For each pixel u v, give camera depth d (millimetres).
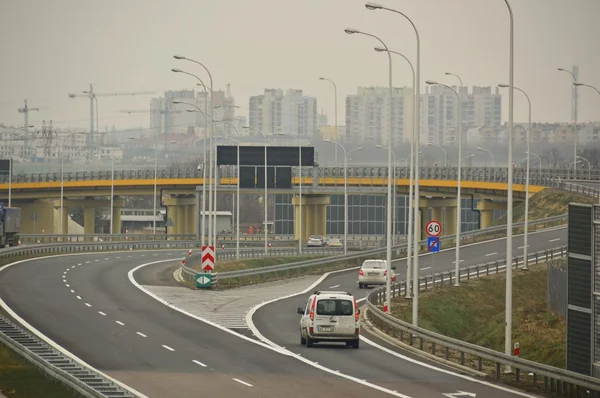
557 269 117062
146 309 109938
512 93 81938
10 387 63438
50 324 95500
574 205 73250
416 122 110250
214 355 79312
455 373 73000
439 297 133500
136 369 71688
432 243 121875
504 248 192500
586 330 71875
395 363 77188
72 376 61719
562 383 67875
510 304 77938
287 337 91625
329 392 63375
